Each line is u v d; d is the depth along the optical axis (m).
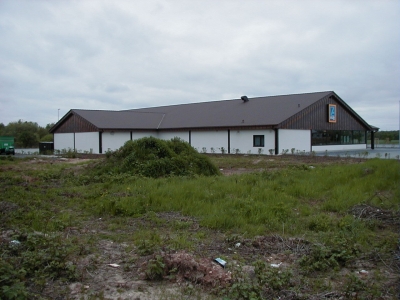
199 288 5.06
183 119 39.00
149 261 5.52
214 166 15.95
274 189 11.37
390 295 4.89
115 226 7.93
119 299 4.73
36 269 5.46
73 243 6.69
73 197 10.75
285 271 5.35
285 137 31.23
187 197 10.09
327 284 5.27
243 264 5.77
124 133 36.44
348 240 6.67
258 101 38.47
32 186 12.55
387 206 9.45
